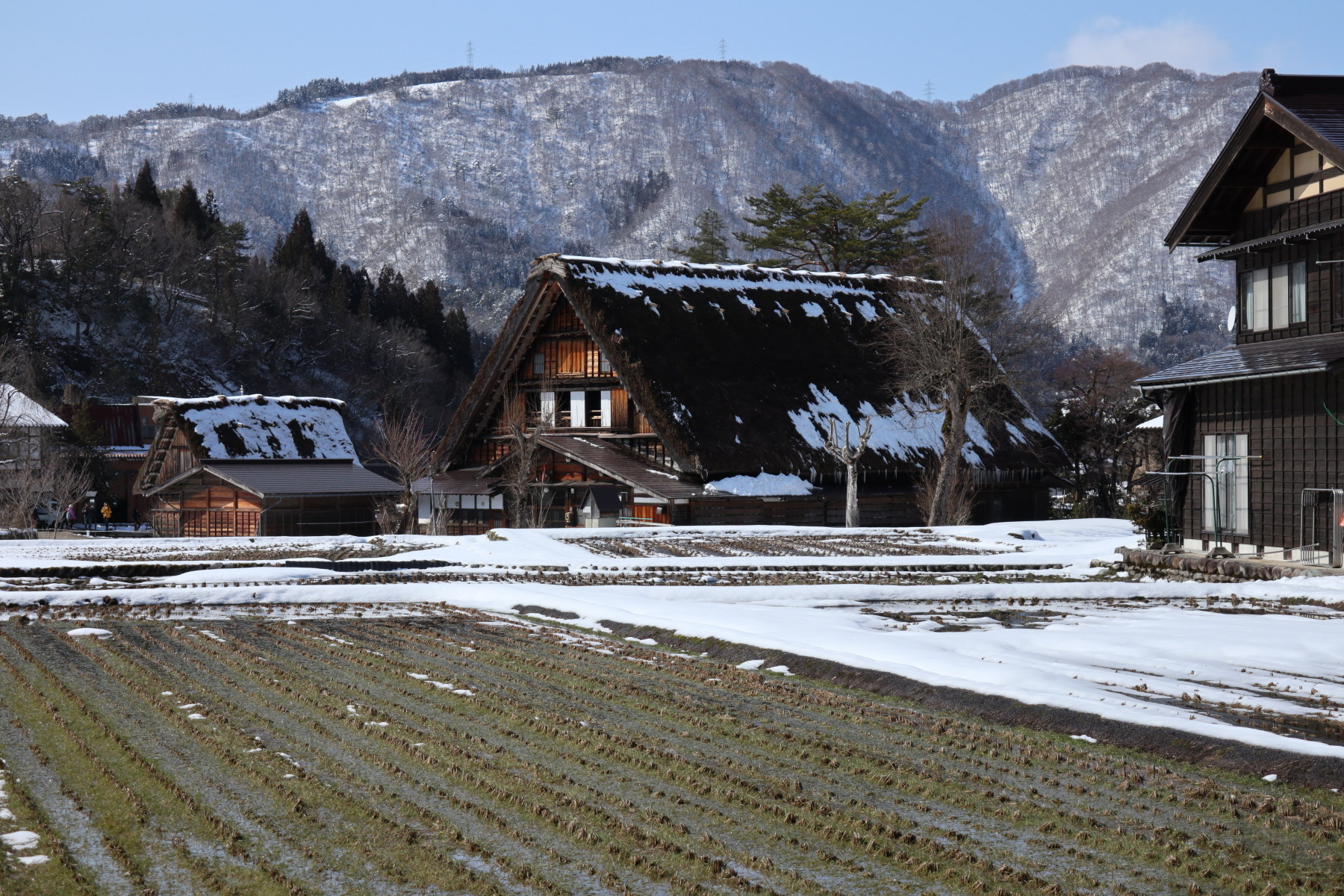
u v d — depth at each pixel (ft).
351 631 46.96
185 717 31.19
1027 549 91.15
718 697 34.22
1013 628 45.27
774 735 29.73
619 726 30.81
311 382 340.59
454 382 378.12
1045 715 30.42
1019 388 190.19
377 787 25.32
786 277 164.76
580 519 143.33
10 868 20.47
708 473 132.46
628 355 138.21
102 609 52.65
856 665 36.50
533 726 30.78
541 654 41.50
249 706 32.73
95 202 351.05
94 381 302.25
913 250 219.00
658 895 19.65
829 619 47.14
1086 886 20.02
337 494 158.40
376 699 33.88
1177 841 22.02
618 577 66.80
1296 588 56.03
